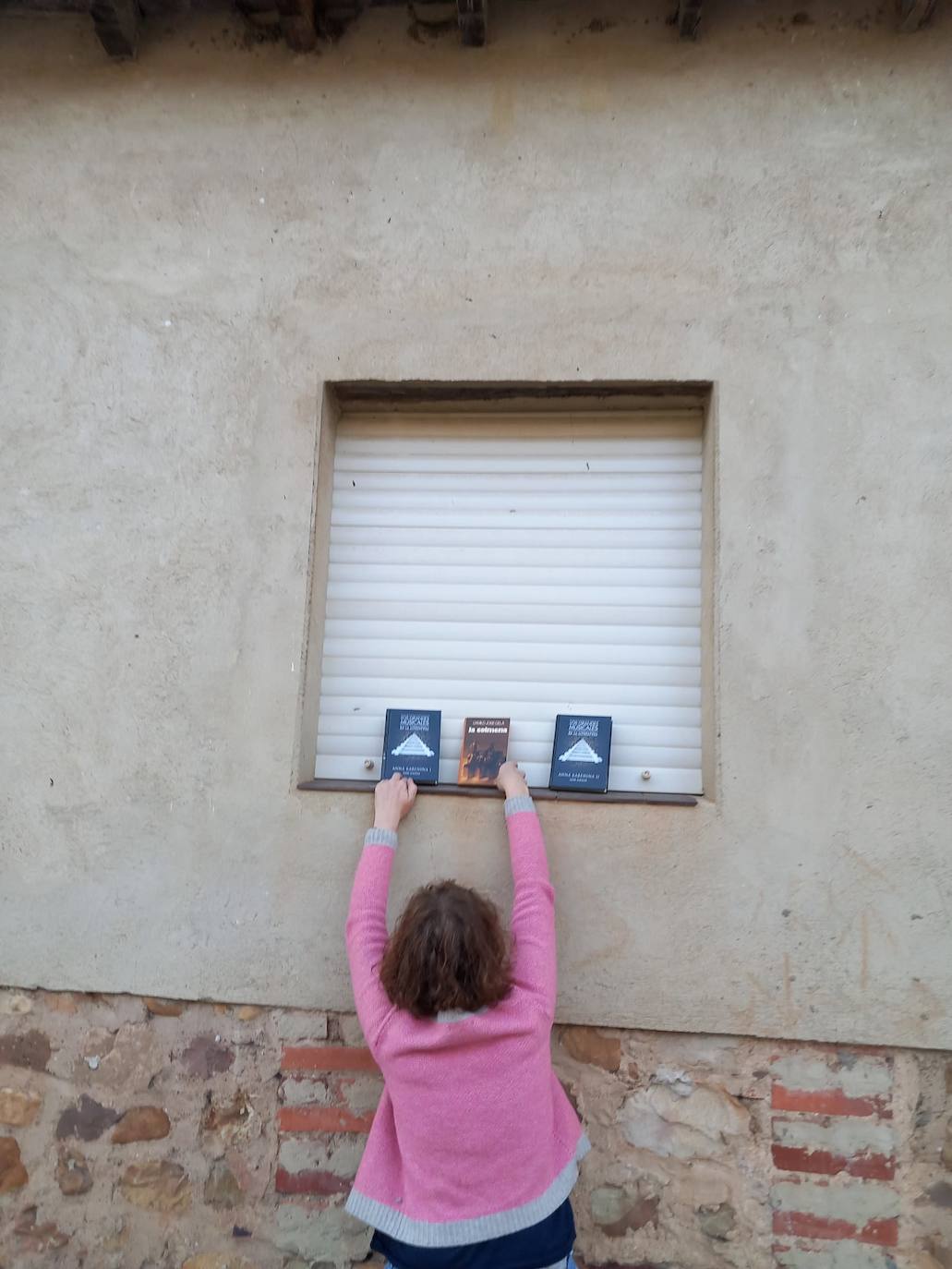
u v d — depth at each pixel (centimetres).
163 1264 260
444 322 277
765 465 264
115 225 291
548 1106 208
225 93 293
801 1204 245
